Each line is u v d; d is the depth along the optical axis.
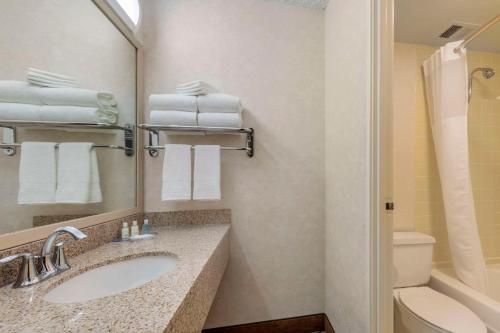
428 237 1.36
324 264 1.40
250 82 1.35
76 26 0.88
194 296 0.60
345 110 1.11
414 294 1.22
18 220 0.64
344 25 1.13
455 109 1.38
